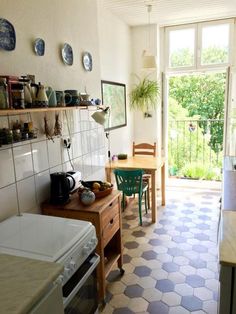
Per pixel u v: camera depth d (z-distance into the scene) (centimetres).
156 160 379
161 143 484
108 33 361
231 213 160
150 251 281
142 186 349
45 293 99
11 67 175
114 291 224
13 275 102
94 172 297
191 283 231
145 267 255
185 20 412
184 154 525
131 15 379
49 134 212
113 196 222
